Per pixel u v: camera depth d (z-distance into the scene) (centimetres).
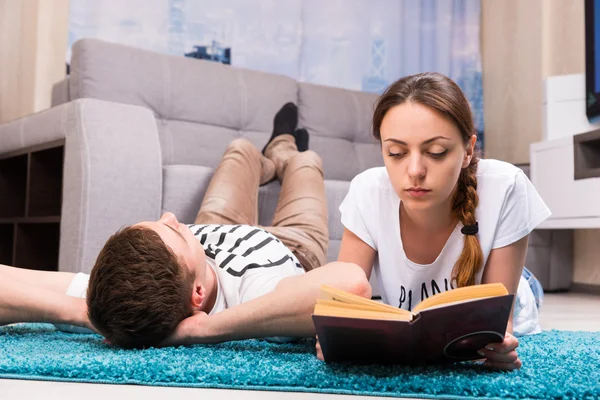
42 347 103
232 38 332
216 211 178
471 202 99
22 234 214
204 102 265
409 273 107
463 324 76
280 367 86
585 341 127
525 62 340
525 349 111
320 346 88
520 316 140
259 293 109
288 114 262
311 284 96
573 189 275
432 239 104
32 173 207
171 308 98
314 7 349
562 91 302
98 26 302
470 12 371
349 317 76
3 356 92
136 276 97
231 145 195
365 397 75
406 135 83
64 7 294
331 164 300
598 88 284
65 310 108
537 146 303
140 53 253
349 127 312
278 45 341
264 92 284
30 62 288
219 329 99
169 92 257
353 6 355
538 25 331
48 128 195
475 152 101
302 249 167
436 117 83
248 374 81
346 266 99
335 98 311
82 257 175
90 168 177
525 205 103
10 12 292
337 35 353
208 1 326
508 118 350
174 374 81
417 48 366
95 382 81
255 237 127
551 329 161
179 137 257
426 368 86
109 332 98
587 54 291
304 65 349
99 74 238
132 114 188
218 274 116
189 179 200
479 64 372
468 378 80
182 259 101
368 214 108
